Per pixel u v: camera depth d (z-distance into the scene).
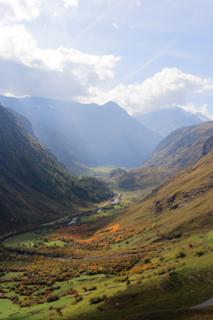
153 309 53.69
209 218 122.75
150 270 78.38
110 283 77.31
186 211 143.88
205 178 175.62
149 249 116.81
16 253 148.88
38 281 98.06
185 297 54.31
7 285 98.25
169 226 136.25
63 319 60.91
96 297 65.88
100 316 57.56
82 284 86.25
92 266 105.69
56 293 83.25
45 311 69.38
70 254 141.75
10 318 69.75
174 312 49.72
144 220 180.12
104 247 150.25
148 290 60.88
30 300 81.00
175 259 80.25
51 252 148.12
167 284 60.19
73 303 69.56
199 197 158.00
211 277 57.81
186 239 107.50
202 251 75.19
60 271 106.25
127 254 119.25
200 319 44.69
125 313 55.78
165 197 190.50
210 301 50.59
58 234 197.75
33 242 177.50
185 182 198.00
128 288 65.06
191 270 61.75
